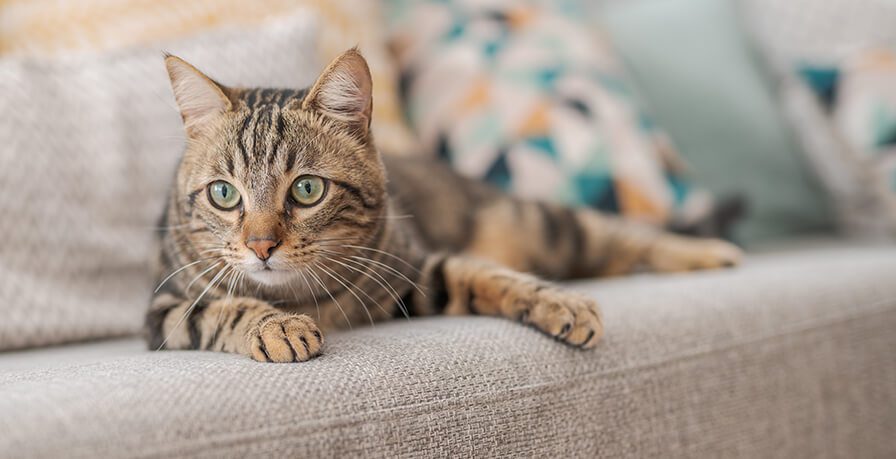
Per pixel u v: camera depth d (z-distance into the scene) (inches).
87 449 14.6
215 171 20.0
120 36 26.6
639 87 36.4
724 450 20.2
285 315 18.5
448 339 18.6
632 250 28.4
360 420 16.3
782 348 21.3
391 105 30.2
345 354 17.8
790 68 35.4
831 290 23.0
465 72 31.8
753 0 37.3
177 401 15.5
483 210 28.5
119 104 24.2
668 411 19.5
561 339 19.0
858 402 22.4
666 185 31.0
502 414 17.6
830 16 34.5
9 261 21.9
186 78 20.1
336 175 20.2
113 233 23.6
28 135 22.7
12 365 19.2
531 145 30.5
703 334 20.4
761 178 36.2
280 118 20.0
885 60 33.0
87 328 22.4
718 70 36.4
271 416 15.7
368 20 31.1
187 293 20.7
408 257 22.4
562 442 18.2
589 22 35.0
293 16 27.1
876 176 32.7
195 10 27.4
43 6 27.1
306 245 19.9
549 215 28.8
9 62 23.5
